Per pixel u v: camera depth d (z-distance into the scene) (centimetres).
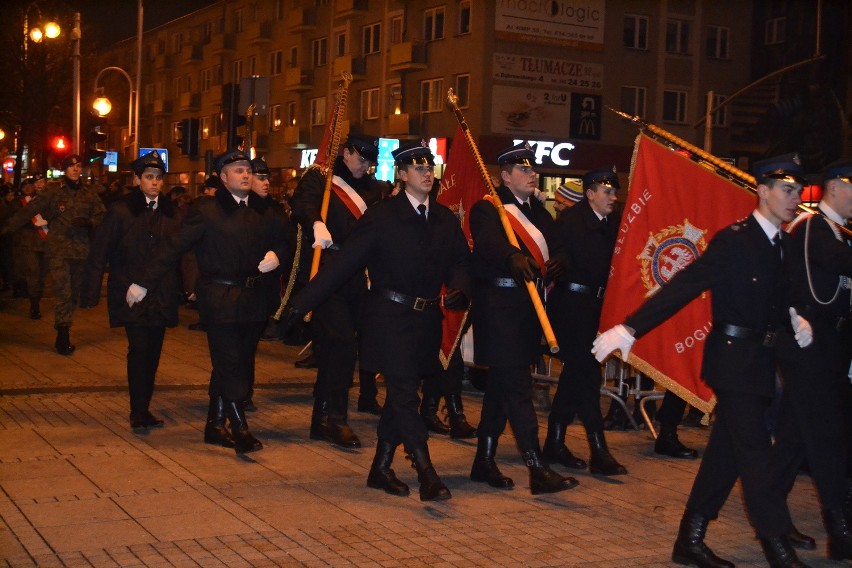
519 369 655
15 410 870
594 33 3834
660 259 711
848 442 592
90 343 1268
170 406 912
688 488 685
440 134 3888
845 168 575
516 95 3706
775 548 507
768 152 3881
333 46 4653
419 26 4034
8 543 529
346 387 786
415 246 630
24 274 1508
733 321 518
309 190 776
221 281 742
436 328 642
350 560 518
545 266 690
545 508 625
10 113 4153
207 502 614
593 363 721
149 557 514
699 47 4016
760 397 514
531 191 698
